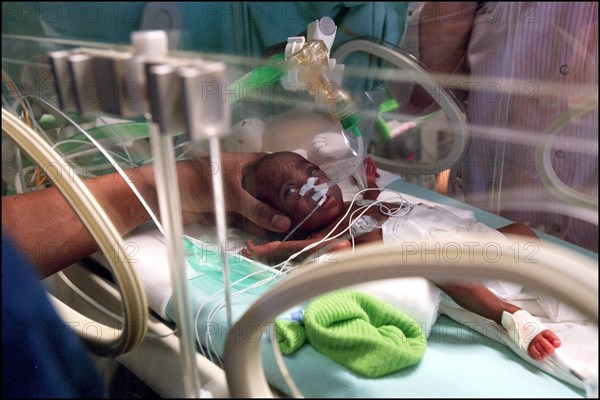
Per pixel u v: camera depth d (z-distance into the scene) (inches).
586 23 40.9
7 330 23.7
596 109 36.9
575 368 31.0
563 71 41.6
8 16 32.3
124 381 35.1
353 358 31.9
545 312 36.9
